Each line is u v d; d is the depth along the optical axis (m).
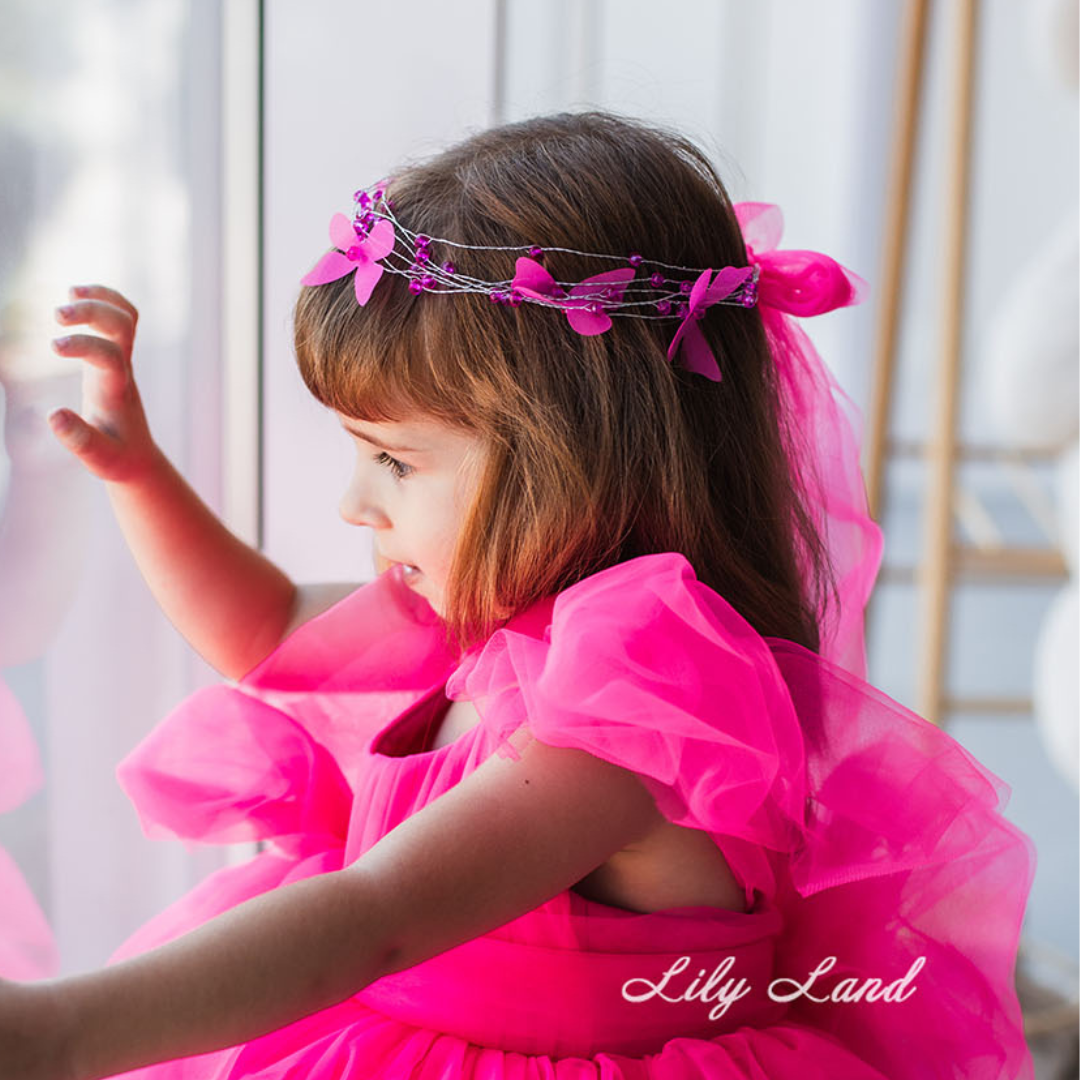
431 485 1.14
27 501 1.16
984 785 1.13
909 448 2.37
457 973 1.12
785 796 1.10
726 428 1.17
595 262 1.14
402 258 1.13
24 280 1.14
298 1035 1.13
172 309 1.25
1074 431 1.99
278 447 1.33
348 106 1.33
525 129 1.18
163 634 1.27
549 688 1.07
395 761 1.16
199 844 1.22
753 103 2.27
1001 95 3.30
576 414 1.13
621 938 1.12
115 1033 1.02
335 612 1.25
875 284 2.22
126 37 1.19
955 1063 1.15
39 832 1.18
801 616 1.19
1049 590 4.38
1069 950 2.08
